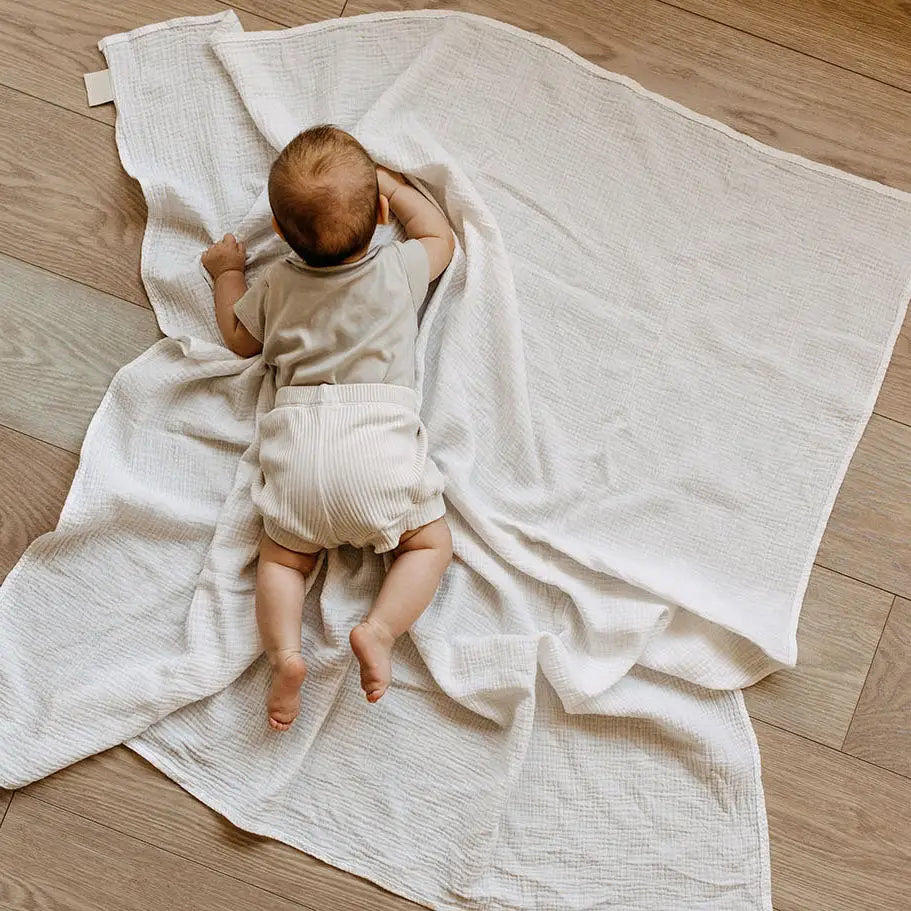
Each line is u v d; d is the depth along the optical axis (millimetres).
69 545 1159
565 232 1237
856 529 1204
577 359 1219
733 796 1134
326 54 1248
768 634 1149
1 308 1213
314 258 1051
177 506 1158
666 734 1144
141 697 1107
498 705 1127
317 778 1129
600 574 1173
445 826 1118
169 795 1122
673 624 1169
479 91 1251
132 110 1240
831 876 1134
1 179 1230
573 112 1252
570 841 1124
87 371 1208
